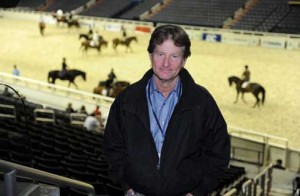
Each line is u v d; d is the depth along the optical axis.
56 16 41.72
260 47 31.78
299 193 11.45
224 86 23.11
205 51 30.75
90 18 41.66
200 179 3.41
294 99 21.11
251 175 14.91
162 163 3.26
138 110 3.24
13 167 2.64
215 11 40.38
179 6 42.81
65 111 19.50
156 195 3.36
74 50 31.97
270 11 37.66
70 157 10.89
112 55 30.53
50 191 3.29
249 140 16.17
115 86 20.84
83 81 24.67
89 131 16.36
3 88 21.91
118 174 3.47
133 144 3.28
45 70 26.70
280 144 16.25
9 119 16.14
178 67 3.09
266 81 23.77
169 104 3.28
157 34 3.02
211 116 3.24
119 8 46.16
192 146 3.27
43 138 12.73
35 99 22.56
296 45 30.61
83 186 3.62
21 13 45.38
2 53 30.92
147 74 3.34
